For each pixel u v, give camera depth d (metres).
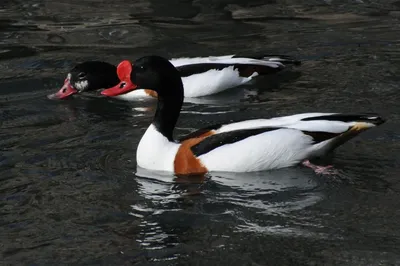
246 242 9.89
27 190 11.42
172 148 11.95
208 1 21.09
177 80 12.07
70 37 18.78
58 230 10.30
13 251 9.84
